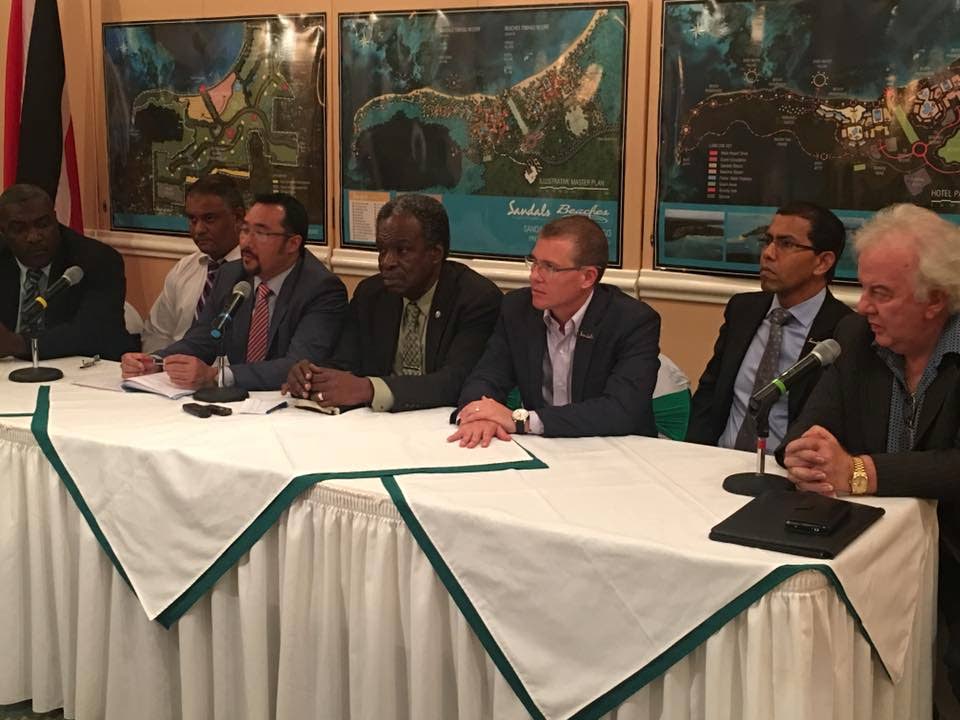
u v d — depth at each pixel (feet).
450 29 12.77
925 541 7.08
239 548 7.54
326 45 13.67
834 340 7.37
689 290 11.81
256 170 14.53
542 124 12.42
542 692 6.53
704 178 11.60
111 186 15.88
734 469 7.64
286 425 8.73
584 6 11.96
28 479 8.61
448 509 6.77
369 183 13.66
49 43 14.74
